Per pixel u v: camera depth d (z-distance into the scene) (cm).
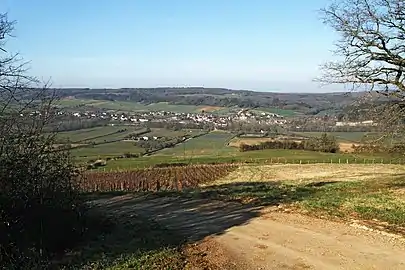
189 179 4119
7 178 1088
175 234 1417
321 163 4984
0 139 1092
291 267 1022
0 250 973
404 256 1069
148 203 2284
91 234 1355
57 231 1225
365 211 1571
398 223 1388
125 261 1024
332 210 1647
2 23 1333
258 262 1072
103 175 4328
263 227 1482
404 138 2045
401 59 1972
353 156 5394
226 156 5853
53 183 1251
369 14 1989
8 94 1138
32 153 1160
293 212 1706
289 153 5950
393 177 2892
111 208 2145
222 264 1058
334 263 1037
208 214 1828
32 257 1003
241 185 3128
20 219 1107
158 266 1000
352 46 2050
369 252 1112
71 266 985
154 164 5078
